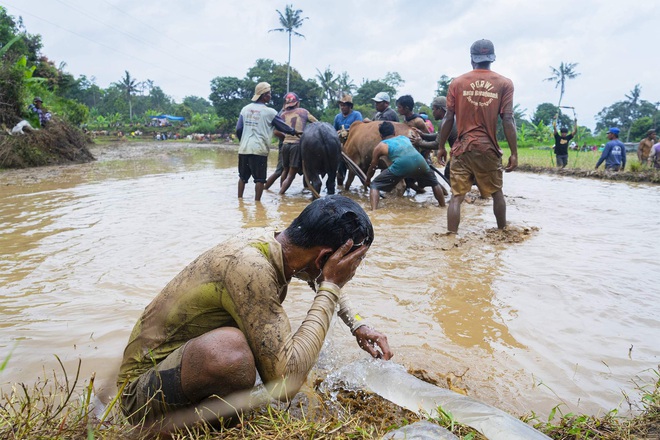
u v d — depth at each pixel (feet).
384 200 30.68
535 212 26.81
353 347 10.55
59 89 108.78
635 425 7.66
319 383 8.95
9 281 14.71
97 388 8.84
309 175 28.99
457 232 21.06
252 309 6.84
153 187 35.78
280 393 6.92
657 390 8.70
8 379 9.22
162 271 15.58
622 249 18.71
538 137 163.73
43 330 11.38
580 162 61.93
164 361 7.07
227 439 6.70
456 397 7.75
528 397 8.89
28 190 34.50
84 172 49.08
